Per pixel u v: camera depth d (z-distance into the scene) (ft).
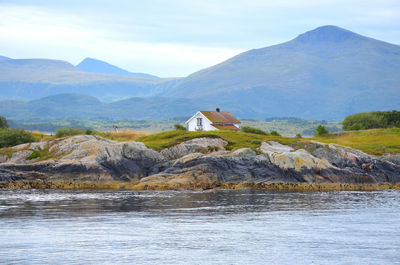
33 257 101.50
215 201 186.91
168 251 107.65
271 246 112.88
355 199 197.88
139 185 233.55
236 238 120.37
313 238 120.88
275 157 253.03
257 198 198.29
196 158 247.29
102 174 243.60
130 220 142.20
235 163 249.55
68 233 123.34
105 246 111.04
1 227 129.59
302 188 244.22
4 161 259.39
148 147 262.67
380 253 107.65
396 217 150.92
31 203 175.52
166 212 157.58
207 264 98.84
